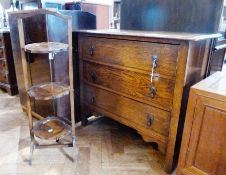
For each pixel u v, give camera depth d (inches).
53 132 56.1
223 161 38.8
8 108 85.6
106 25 87.5
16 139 64.2
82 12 66.2
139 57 49.0
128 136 67.1
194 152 42.7
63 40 62.2
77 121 73.8
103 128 71.4
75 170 52.2
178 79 43.6
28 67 68.2
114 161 55.7
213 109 37.8
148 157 57.6
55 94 52.2
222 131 37.6
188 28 60.1
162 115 49.1
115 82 56.8
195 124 41.0
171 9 61.8
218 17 55.1
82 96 68.6
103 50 56.5
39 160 55.4
